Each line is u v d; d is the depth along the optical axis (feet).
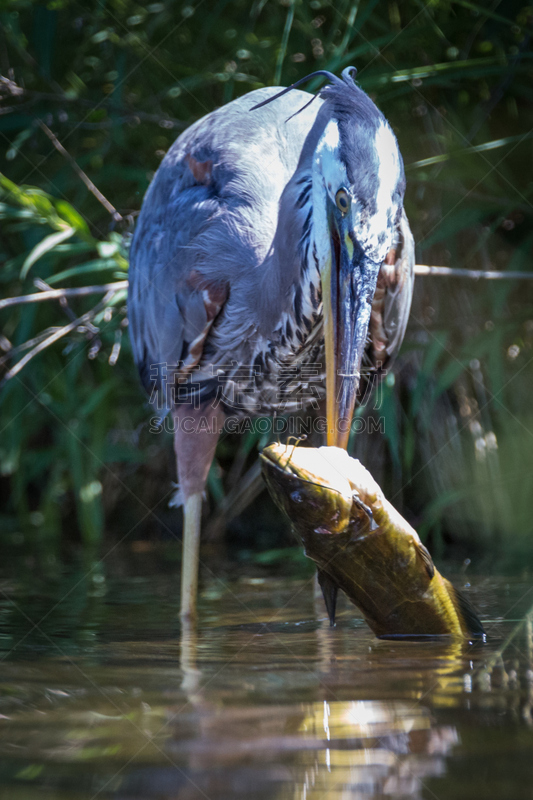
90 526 39.52
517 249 36.06
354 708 11.32
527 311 35.83
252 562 33.04
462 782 8.59
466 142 36.68
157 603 23.70
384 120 20.49
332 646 16.56
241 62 39.14
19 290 41.11
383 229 20.12
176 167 27.50
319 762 9.25
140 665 14.69
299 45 37.45
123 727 10.66
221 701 11.84
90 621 20.40
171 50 39.32
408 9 36.91
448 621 17.47
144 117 36.86
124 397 41.06
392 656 15.28
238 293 25.21
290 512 16.65
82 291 30.45
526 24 36.60
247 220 25.16
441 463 36.73
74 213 31.94
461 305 37.45
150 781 8.78
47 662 15.02
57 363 40.24
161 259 26.96
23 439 41.55
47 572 30.73
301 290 23.15
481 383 37.01
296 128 26.35
